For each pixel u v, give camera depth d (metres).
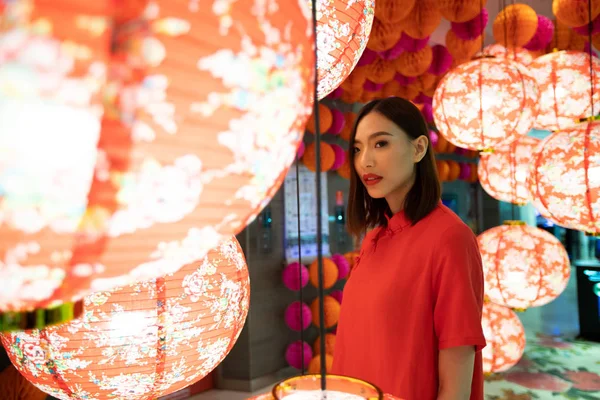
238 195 0.47
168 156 0.39
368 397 0.66
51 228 0.37
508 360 3.16
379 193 1.50
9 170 0.34
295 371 5.05
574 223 2.36
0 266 0.39
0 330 0.44
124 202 0.39
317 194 0.56
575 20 3.54
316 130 0.55
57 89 0.34
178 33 0.38
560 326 6.69
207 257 0.90
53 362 0.81
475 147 2.62
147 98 0.37
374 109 1.52
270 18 0.43
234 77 0.41
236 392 4.66
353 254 5.25
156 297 0.82
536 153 2.49
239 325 0.97
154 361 0.83
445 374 1.28
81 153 0.36
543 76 3.19
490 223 8.64
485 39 5.59
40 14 0.33
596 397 4.28
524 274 2.88
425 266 1.38
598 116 2.38
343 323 1.58
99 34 0.35
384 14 2.91
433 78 4.85
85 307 0.80
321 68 1.11
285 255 5.11
